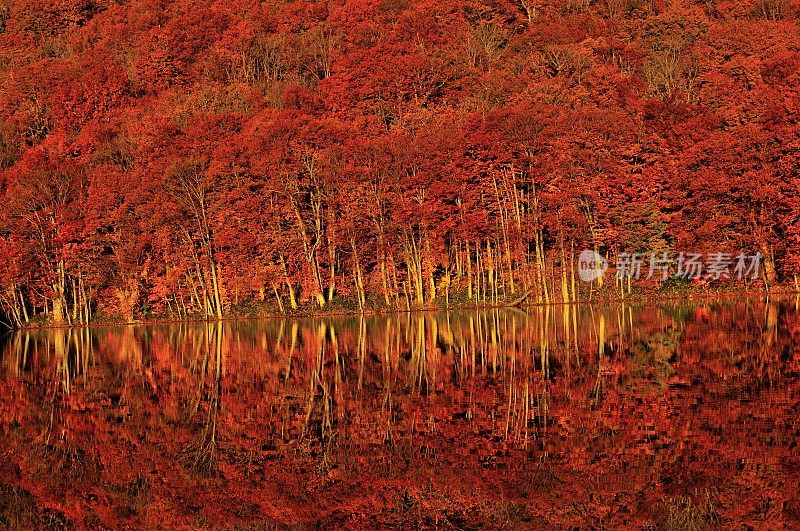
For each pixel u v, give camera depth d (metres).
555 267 67.44
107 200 67.88
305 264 66.88
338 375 32.59
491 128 66.25
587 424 22.27
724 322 44.81
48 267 67.75
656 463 18.83
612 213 64.75
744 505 16.45
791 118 64.44
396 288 66.38
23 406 28.62
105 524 17.58
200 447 22.44
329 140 68.50
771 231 63.91
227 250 67.56
